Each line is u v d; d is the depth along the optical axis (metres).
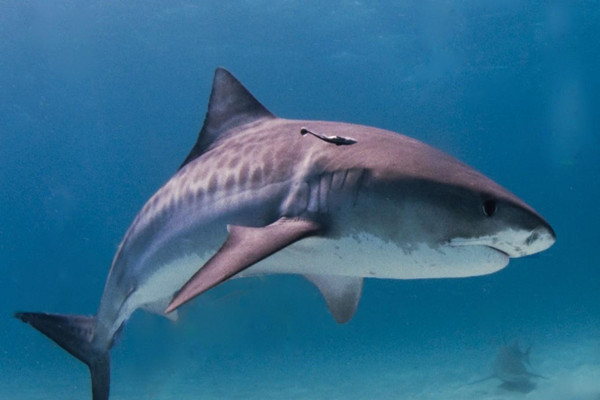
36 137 56.97
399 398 16.09
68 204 61.78
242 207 3.77
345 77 48.34
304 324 32.47
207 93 50.47
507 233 2.92
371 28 37.34
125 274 4.88
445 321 45.31
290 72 46.44
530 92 52.50
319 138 3.56
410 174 3.08
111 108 53.12
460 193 2.97
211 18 35.34
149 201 4.67
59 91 49.28
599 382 14.75
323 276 4.37
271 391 19.06
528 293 53.06
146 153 57.66
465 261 3.04
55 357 30.92
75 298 57.59
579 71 46.25
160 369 20.08
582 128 58.44
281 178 3.62
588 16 36.38
